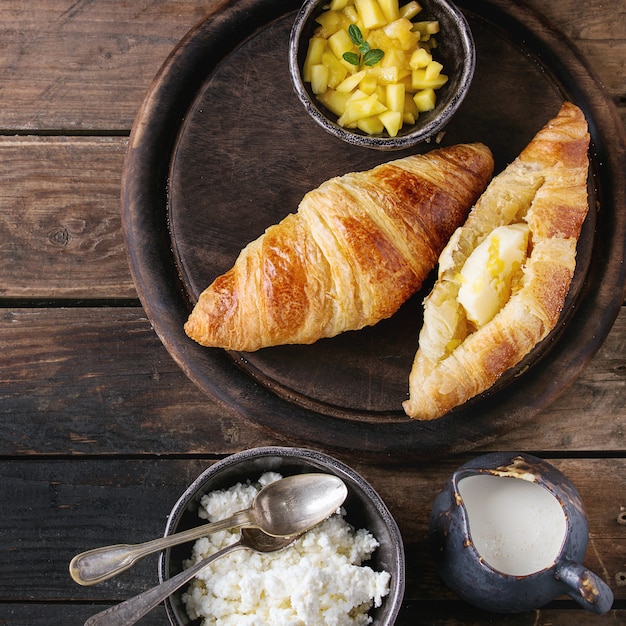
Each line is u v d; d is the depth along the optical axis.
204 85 0.68
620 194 0.68
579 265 0.68
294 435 0.67
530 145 0.66
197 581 0.64
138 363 0.69
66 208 0.69
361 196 0.64
